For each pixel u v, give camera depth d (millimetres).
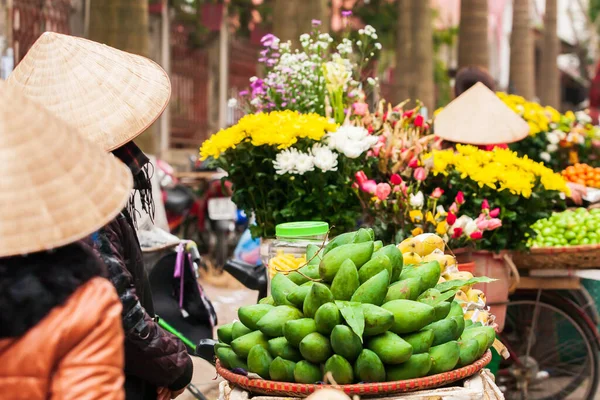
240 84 23609
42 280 1892
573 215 5770
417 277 2883
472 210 4891
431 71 19094
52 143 1945
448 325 2770
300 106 5195
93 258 1993
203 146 4652
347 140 4492
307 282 2926
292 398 2660
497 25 37812
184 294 4629
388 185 4438
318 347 2629
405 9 19109
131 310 2648
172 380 2832
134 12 10648
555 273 5547
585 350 5730
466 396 2641
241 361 2859
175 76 19250
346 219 4629
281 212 4609
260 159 4656
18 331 1852
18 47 11703
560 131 6781
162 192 10062
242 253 7629
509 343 5770
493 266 4922
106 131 3010
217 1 20266
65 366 1878
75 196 1921
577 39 44094
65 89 3078
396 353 2605
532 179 4836
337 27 23531
